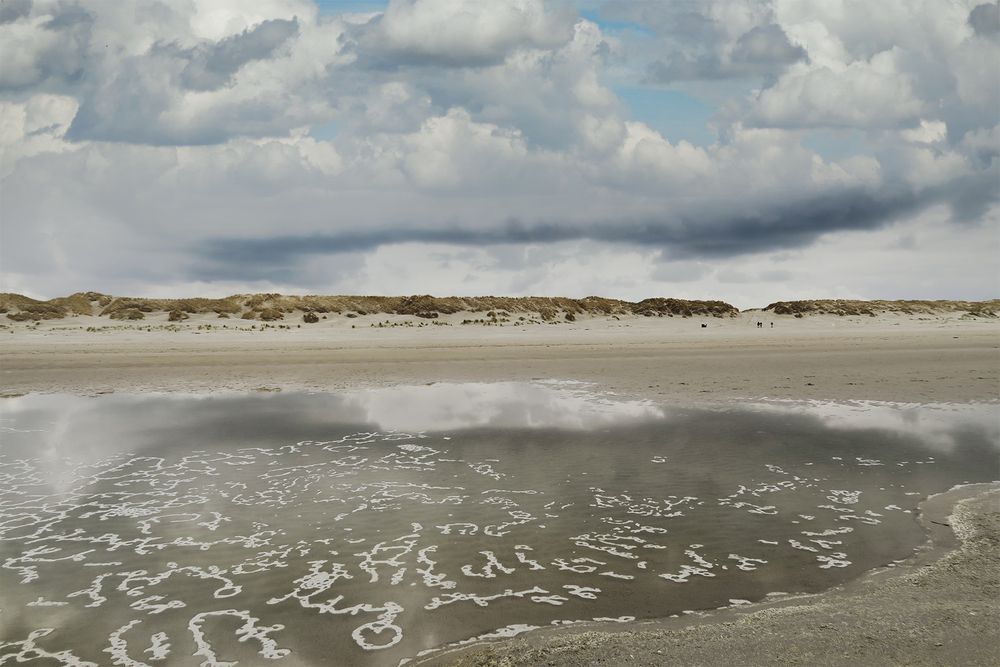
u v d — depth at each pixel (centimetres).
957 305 11075
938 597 679
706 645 589
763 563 800
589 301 10294
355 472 1262
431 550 853
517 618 662
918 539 875
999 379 2581
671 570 782
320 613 678
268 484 1180
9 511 1031
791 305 10481
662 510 1013
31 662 588
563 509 1022
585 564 802
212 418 1856
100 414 1931
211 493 1126
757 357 3712
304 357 3878
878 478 1186
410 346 4884
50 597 720
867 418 1777
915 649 564
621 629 633
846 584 732
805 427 1658
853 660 549
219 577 773
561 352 4238
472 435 1600
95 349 4466
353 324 7750
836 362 3359
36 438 1594
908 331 7106
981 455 1357
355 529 938
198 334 6266
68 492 1134
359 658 589
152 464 1335
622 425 1703
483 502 1061
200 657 594
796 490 1114
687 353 4078
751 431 1611
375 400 2186
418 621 658
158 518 994
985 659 543
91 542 891
